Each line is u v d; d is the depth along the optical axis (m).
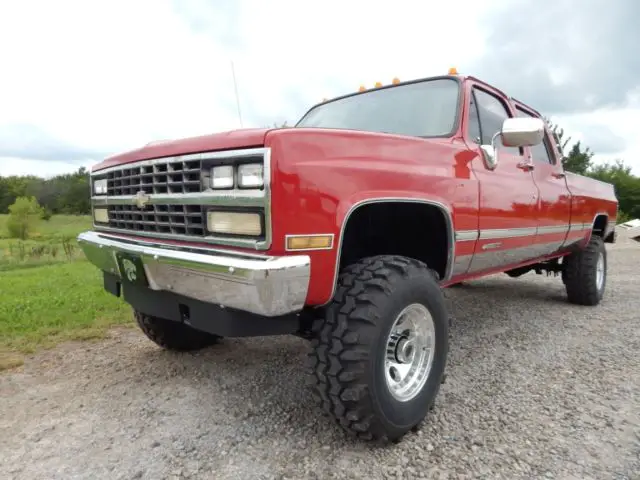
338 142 2.14
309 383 2.21
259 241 1.93
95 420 2.57
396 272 2.29
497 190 3.24
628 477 2.03
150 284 2.41
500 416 2.58
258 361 3.47
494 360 3.50
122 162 2.74
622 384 3.02
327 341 2.13
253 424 2.51
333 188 2.04
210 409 2.69
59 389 3.00
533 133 2.89
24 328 4.27
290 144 1.93
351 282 2.21
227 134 2.06
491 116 3.61
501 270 3.91
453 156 2.85
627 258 10.17
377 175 2.25
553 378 3.13
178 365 3.40
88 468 2.11
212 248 2.12
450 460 2.15
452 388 2.98
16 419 2.59
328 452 2.23
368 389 2.10
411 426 2.32
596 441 2.31
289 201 1.90
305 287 1.95
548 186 4.14
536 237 3.99
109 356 3.61
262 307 1.87
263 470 2.08
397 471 2.07
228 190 2.05
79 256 13.67
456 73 3.35
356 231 2.76
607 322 4.59
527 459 2.16
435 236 2.94
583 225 4.99
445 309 2.54
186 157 2.23
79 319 4.56
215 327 2.19
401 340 2.41
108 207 2.99
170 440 2.35
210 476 2.04
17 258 13.48
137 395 2.90
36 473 2.08
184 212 2.25
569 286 5.31
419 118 3.22
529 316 4.88
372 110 3.48
